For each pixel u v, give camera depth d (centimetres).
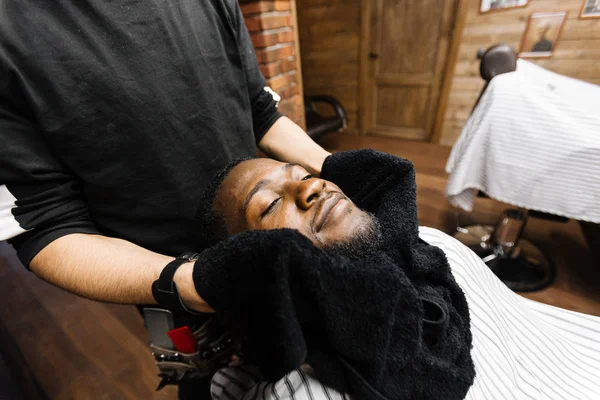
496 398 47
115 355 115
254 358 38
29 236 44
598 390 51
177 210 57
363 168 53
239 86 64
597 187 83
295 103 172
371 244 43
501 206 170
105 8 45
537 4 179
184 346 56
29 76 41
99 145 47
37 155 44
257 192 44
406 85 250
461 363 44
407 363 40
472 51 211
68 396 104
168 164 53
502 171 98
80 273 41
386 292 33
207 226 48
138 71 48
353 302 33
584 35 176
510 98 92
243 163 49
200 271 34
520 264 131
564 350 56
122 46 46
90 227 49
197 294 35
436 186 196
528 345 56
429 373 40
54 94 43
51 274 42
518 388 49
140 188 52
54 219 45
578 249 137
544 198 92
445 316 43
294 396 41
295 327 30
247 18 138
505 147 95
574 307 114
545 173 90
